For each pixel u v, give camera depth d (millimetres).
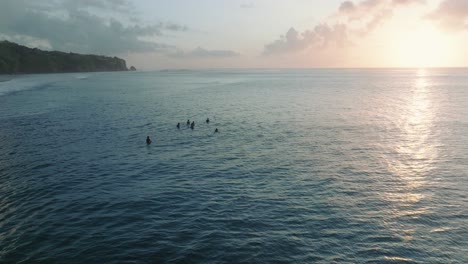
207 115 52000
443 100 73938
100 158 28312
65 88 102125
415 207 19406
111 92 91750
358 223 17453
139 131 39562
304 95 86062
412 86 122875
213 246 15148
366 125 44031
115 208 18828
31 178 23359
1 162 26875
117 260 14008
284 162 27688
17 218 17531
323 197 20672
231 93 91688
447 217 18219
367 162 27781
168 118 48938
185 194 20922
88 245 15078
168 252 14641
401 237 16188
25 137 35531
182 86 121312
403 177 24266
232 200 20125
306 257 14477
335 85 129375
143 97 79125
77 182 22734
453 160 28344
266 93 91875
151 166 26391
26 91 87812
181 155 29578
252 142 34594
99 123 44188
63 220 17359
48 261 13898
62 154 29297
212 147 32469
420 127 42625
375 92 96062
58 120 45781
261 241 15609
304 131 40156
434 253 14945
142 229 16547
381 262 14250
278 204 19609
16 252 14492
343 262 14180
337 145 33375
